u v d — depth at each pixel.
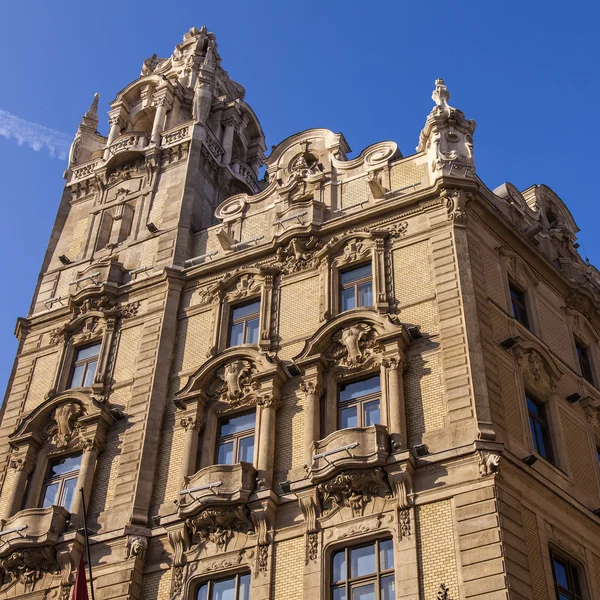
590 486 30.92
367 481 26.86
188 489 29.09
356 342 30.75
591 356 37.09
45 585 29.95
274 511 28.09
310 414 29.86
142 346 35.53
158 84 48.66
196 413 31.91
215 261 37.12
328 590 25.88
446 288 31.11
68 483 33.06
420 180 35.41
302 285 34.47
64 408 34.47
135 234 41.06
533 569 25.08
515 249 35.50
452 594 23.94
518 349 30.84
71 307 38.69
